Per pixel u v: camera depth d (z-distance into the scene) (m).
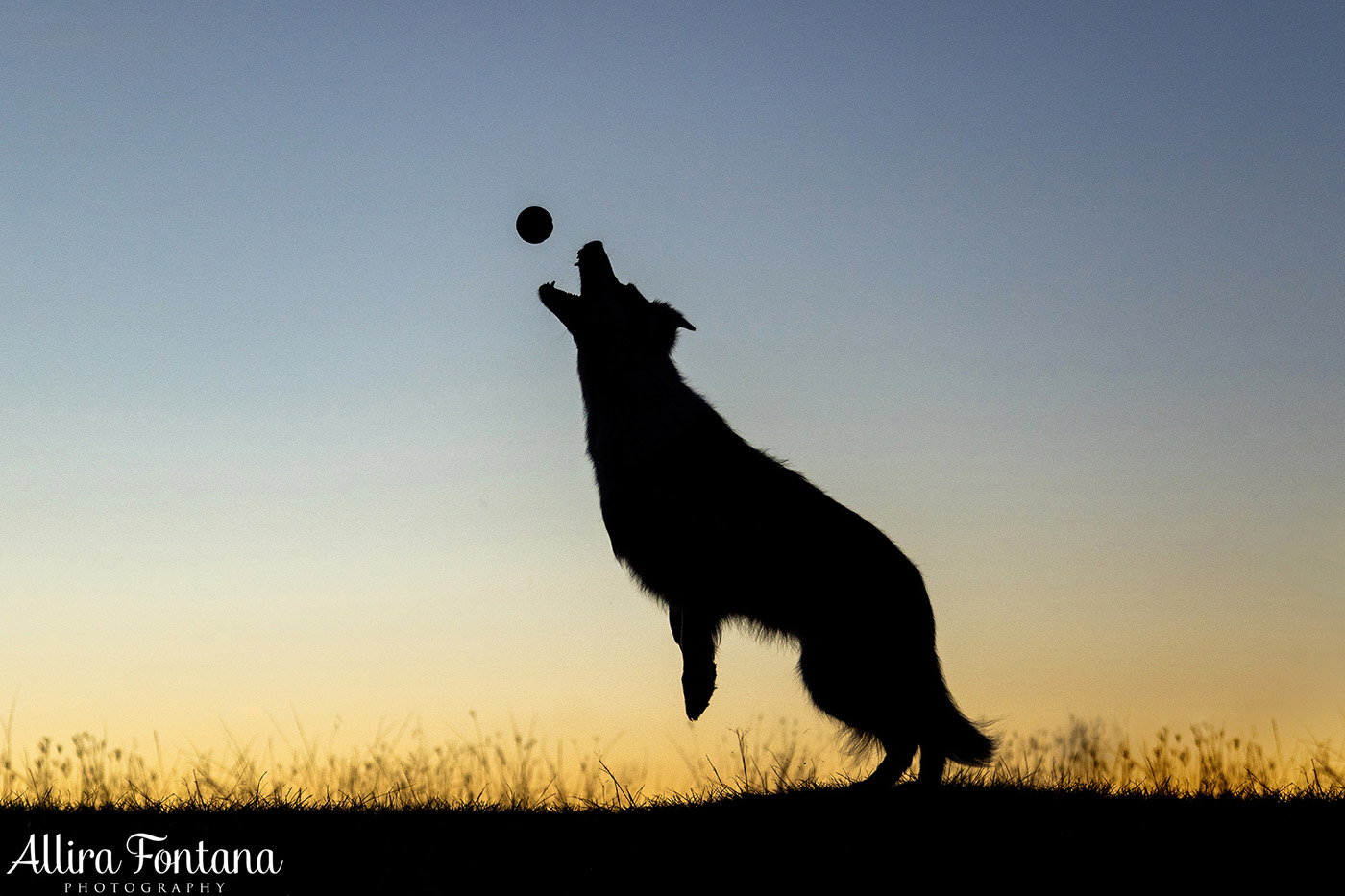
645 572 7.52
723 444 7.38
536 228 7.94
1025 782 6.93
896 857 5.68
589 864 5.79
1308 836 5.76
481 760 7.46
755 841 5.96
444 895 5.45
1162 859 5.55
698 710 7.34
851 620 6.99
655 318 7.56
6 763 7.15
